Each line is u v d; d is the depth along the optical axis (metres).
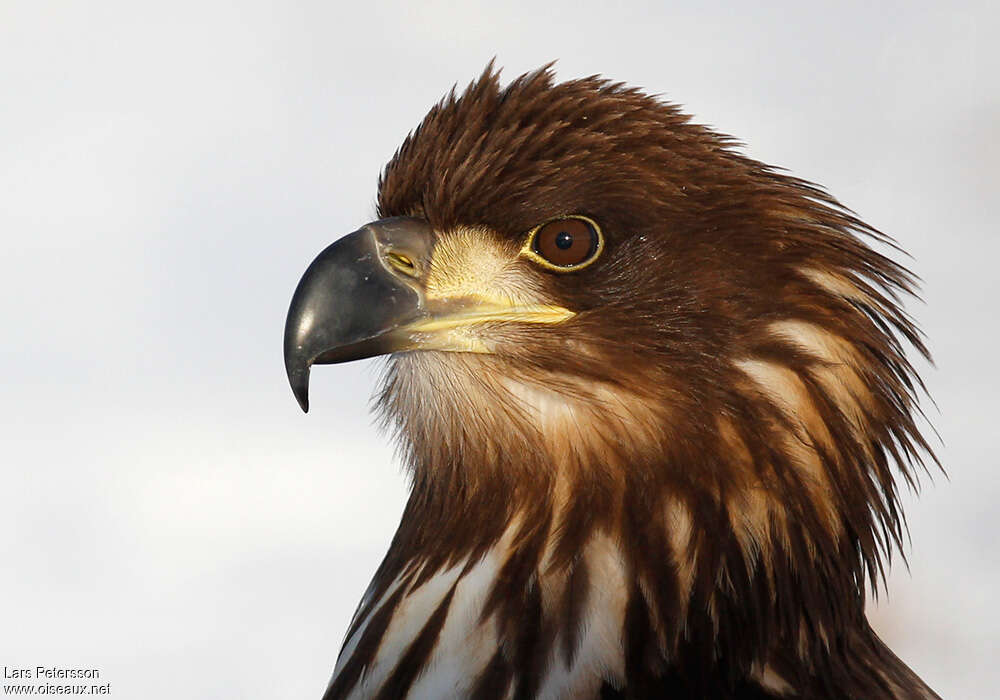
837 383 9.34
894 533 9.66
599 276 9.59
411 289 9.82
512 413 9.58
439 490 9.98
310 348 9.77
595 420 9.39
